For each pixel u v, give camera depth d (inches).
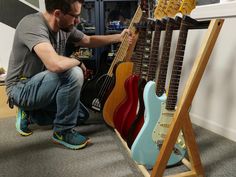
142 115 45.2
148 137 42.0
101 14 95.8
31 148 55.1
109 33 98.7
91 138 59.6
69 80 51.3
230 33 54.8
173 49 67.4
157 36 45.4
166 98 41.6
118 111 55.3
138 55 54.3
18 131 62.3
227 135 58.6
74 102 53.1
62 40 61.6
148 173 41.8
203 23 38.0
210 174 43.6
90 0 94.5
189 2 44.0
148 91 40.5
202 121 65.5
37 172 45.5
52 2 50.9
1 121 73.3
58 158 50.3
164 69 42.4
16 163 48.9
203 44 35.5
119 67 57.0
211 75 61.1
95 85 64.8
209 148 53.5
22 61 54.6
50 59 47.4
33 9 94.9
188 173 41.8
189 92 36.2
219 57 58.3
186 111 36.9
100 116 75.0
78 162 48.6
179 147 44.3
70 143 54.3
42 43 48.4
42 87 53.0
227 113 58.2
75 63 50.6
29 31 50.1
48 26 54.2
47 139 59.6
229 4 53.3
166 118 41.8
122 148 54.0
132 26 60.4
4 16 91.6
